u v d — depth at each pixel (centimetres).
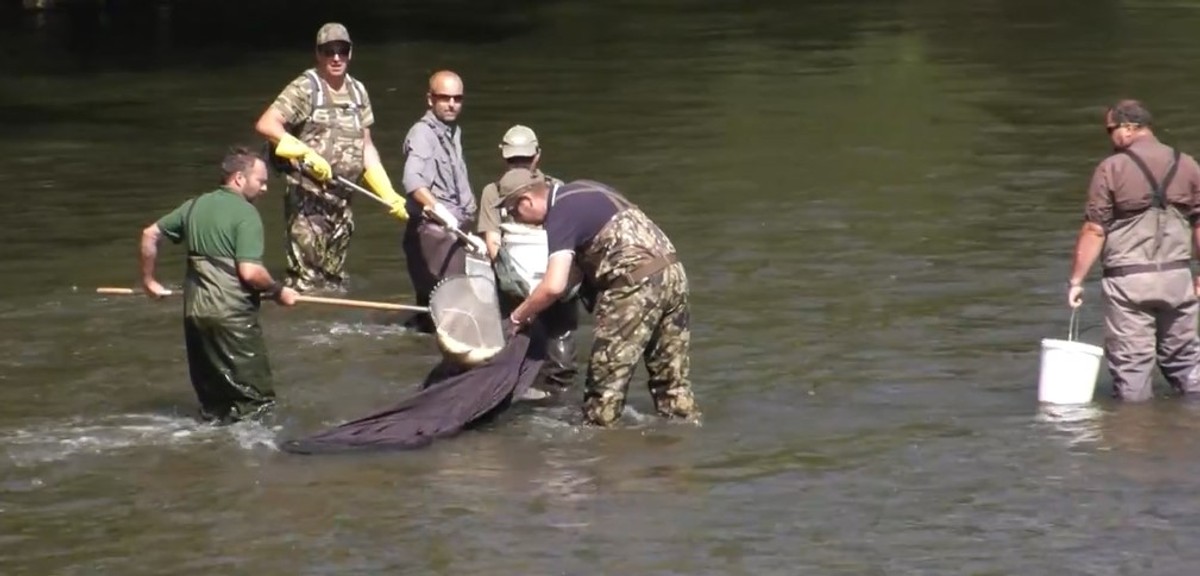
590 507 2900
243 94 8681
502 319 3522
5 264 4875
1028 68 9112
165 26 12119
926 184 5884
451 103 4041
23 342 4012
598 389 3303
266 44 10994
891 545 2725
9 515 2898
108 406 3503
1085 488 2958
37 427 3359
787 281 4509
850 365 3731
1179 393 3469
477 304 3388
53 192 6044
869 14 12562
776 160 6425
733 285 4475
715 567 2642
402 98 8375
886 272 4591
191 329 3359
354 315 4262
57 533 2819
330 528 2819
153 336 4072
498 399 3294
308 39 11269
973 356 3788
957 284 4447
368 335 4066
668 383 3338
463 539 2761
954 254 4797
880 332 3991
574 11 13250
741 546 2725
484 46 10856
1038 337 3941
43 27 12019
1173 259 3375
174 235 3372
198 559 2700
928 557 2673
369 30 11944
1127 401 3428
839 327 4044
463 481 3030
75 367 3800
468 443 3238
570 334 3541
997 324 4053
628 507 2898
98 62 10112
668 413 3347
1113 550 2689
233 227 3316
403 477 3055
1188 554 2669
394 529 2809
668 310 3291
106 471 3106
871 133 7044
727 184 5938
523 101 8181
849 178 6034
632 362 3284
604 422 3309
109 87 9012
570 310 3534
